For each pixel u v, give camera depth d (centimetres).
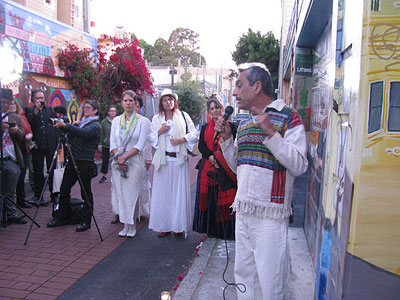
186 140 486
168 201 496
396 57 159
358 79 165
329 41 338
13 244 461
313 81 477
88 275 384
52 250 447
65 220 548
